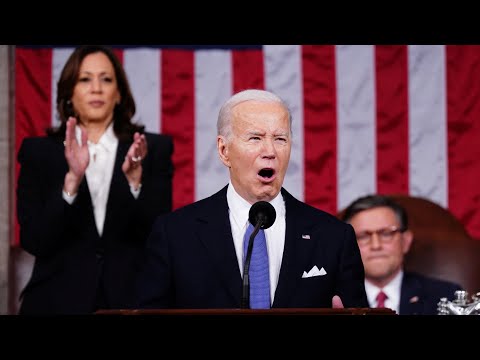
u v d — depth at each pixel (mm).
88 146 14758
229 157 10680
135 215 14297
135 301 10836
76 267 14117
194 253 10742
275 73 20312
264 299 10430
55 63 19562
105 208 14445
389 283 15539
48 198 14422
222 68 20281
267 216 9578
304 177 20234
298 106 20375
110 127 15055
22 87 19422
